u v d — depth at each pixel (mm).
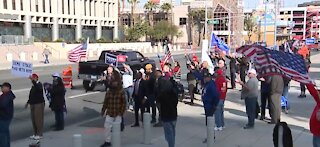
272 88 10219
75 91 18688
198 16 112312
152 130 10508
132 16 108062
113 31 82125
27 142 9453
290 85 20531
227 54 20547
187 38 116312
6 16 55094
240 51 11398
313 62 40219
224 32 111438
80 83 22047
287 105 13062
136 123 11094
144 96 11086
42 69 32500
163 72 11977
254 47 10516
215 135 9758
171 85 7785
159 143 9125
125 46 67438
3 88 8031
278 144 5734
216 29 112750
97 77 18375
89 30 74562
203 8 112438
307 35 162625
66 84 19719
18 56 45500
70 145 9039
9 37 48312
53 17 64812
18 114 12656
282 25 111125
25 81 22281
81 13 71000
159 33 98438
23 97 16141
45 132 10422
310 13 161500
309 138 9508
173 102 7773
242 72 18672
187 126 10922
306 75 6523
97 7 75688
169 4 117562
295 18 163875
